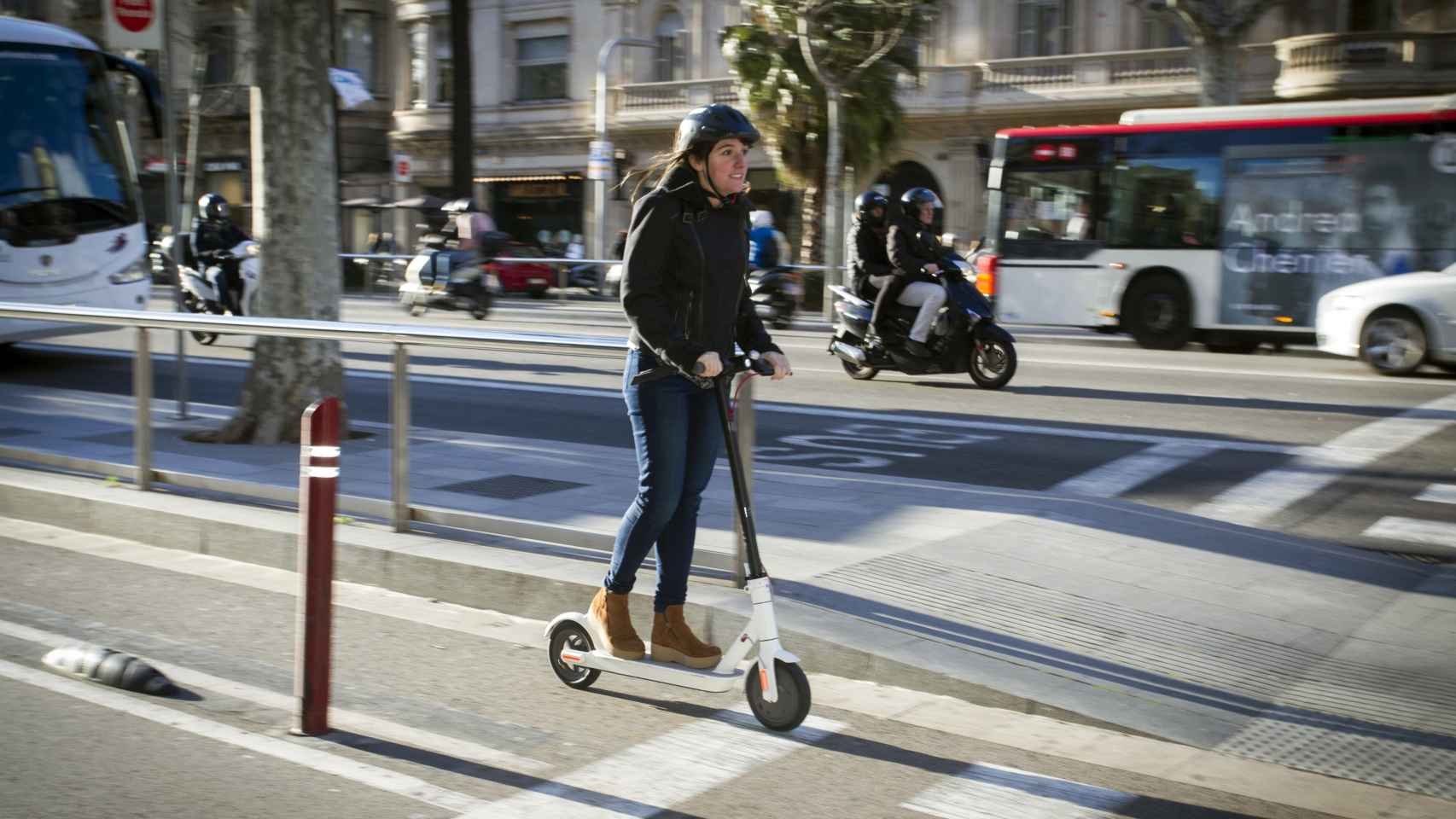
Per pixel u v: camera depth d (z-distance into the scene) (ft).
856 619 16.05
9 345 25.73
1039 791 12.30
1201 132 58.65
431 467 19.98
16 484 24.56
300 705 13.43
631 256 13.44
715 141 13.32
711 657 14.47
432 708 14.37
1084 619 16.55
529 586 17.89
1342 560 20.22
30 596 18.94
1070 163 61.46
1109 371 48.21
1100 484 27.58
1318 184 56.44
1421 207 54.60
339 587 19.58
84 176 49.49
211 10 125.70
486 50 127.24
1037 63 97.35
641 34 118.01
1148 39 94.38
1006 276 63.21
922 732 13.75
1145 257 59.82
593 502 18.35
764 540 19.39
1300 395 41.22
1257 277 57.72
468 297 74.84
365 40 133.69
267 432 24.36
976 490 23.35
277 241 27.91
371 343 20.62
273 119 27.96
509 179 127.44
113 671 14.96
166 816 11.44
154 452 23.94
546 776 12.51
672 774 12.62
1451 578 19.89
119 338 24.20
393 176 133.49
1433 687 14.93
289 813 11.53
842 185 85.92
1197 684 14.74
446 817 11.52
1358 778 12.63
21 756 12.78
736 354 14.08
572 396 18.35
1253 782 12.53
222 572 20.58
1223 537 20.79
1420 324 45.78
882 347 42.27
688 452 14.29
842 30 75.25
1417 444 32.12
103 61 50.80
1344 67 82.84
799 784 12.41
